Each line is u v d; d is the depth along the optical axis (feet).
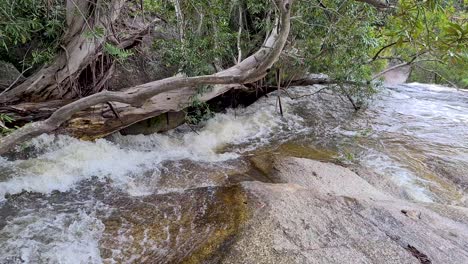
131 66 20.06
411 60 23.95
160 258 9.64
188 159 17.54
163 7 19.89
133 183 14.49
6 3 12.56
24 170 13.96
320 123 25.11
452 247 10.56
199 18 19.62
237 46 21.25
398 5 13.03
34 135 10.68
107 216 11.76
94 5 14.64
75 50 15.39
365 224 11.23
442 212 13.21
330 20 21.08
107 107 16.58
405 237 10.77
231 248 9.71
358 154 20.02
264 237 10.12
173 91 18.53
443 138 23.27
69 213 11.85
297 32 20.95
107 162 15.84
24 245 10.03
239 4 20.86
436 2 11.73
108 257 9.74
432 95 36.17
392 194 15.75
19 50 17.15
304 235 10.34
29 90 15.49
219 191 13.41
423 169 18.45
